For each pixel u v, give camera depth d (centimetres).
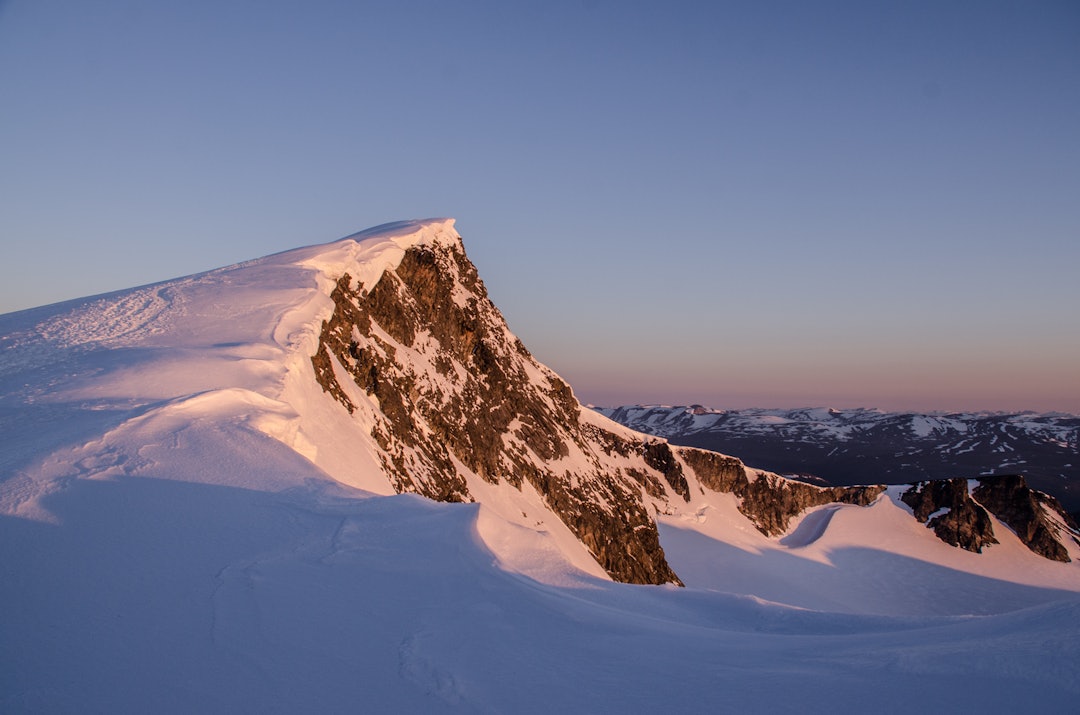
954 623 1079
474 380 7294
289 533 1230
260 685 739
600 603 1233
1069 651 754
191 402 1933
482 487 6097
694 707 722
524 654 865
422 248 7156
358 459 3153
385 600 1000
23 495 1248
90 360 2814
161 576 1008
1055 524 17012
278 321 3631
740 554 11544
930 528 15338
